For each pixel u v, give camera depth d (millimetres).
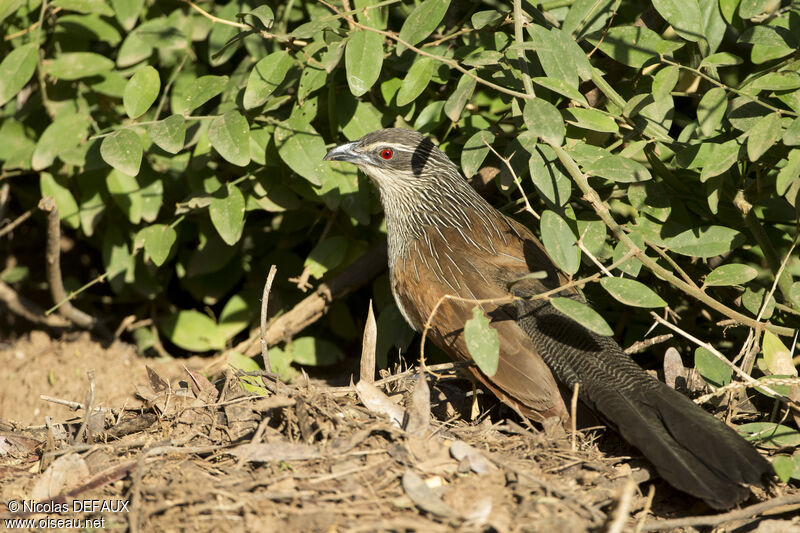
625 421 6688
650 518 6609
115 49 11539
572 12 8406
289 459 6641
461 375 8055
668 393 6887
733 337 9336
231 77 10008
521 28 7758
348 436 6812
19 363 11172
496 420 8383
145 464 6777
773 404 8078
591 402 7113
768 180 8539
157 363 11180
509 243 8625
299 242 11523
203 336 11211
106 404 10320
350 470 6488
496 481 6371
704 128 7367
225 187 9586
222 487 6305
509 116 9312
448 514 5957
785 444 7059
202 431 7434
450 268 8312
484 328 6879
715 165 7523
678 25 8031
